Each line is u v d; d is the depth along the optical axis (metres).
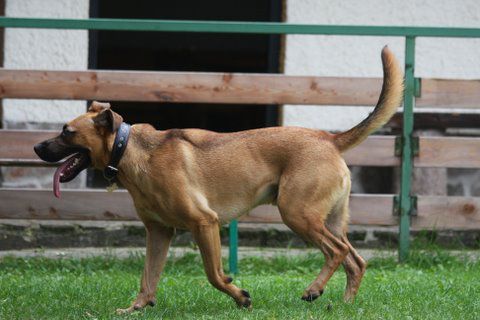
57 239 10.50
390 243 10.69
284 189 6.68
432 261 9.81
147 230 6.96
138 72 9.64
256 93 9.70
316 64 11.38
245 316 6.34
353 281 7.05
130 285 8.03
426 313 6.52
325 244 6.66
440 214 9.91
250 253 10.20
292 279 8.62
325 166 6.66
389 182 11.28
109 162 6.70
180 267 9.52
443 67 11.53
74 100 10.52
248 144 6.79
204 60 17.42
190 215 6.57
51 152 6.70
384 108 6.79
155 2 17.56
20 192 9.72
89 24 9.44
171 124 16.11
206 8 17.70
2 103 11.02
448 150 9.87
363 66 11.42
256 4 17.73
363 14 11.39
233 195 6.77
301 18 11.31
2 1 11.01
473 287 7.89
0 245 10.40
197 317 6.40
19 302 7.09
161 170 6.59
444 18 11.49
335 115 11.42
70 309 6.80
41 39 11.08
